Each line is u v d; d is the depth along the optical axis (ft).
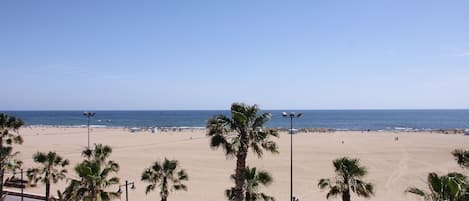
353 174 63.77
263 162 160.25
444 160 163.84
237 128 58.34
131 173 136.77
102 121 624.18
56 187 111.34
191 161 163.22
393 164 154.81
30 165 148.97
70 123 563.07
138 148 213.05
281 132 330.13
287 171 140.46
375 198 100.68
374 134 313.53
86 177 58.03
